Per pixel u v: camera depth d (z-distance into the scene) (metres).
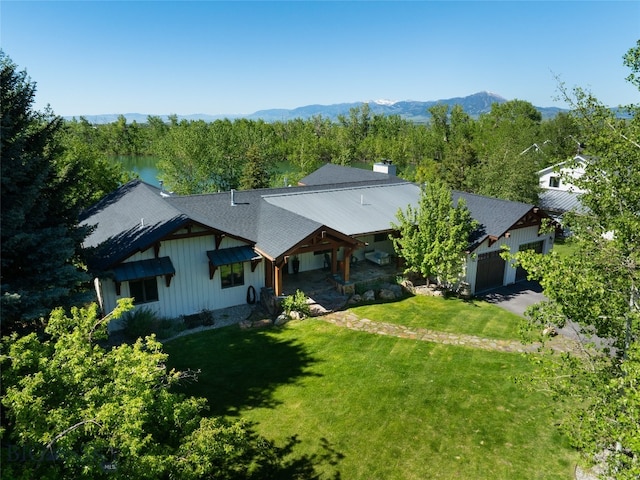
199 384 15.41
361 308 22.56
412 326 20.50
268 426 13.16
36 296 13.09
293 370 16.45
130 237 20.44
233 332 19.69
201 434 8.25
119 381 7.89
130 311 19.70
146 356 8.45
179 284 20.84
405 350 18.09
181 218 20.23
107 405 7.12
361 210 27.75
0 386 7.51
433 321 21.12
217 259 20.80
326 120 119.44
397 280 25.58
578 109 11.62
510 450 12.20
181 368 16.45
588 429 8.44
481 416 13.70
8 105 14.77
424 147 95.00
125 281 18.86
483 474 11.32
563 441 12.53
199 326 20.34
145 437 7.88
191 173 50.38
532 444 12.43
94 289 21.36
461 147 53.19
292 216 23.86
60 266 14.59
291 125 119.62
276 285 21.53
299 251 21.56
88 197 19.20
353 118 116.31
